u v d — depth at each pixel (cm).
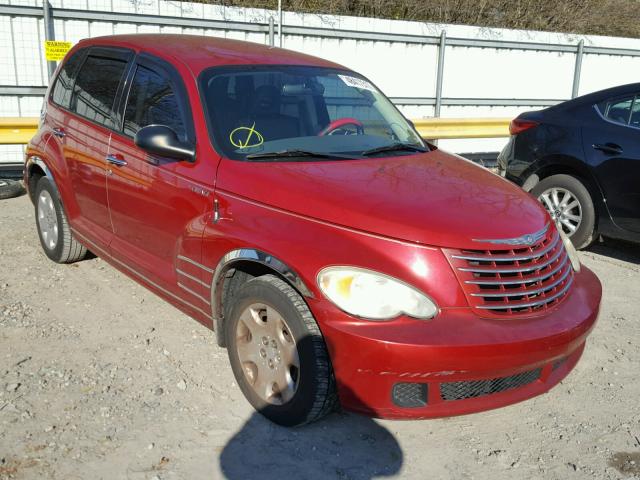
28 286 499
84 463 297
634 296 543
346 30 1040
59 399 346
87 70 504
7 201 758
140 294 493
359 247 300
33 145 548
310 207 318
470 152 1195
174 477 292
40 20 859
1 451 301
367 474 303
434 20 1466
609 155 602
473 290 300
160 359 396
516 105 1238
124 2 895
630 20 1702
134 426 327
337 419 345
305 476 298
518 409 365
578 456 324
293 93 420
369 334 283
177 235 382
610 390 388
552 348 304
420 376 285
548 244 336
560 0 1602
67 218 511
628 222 595
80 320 444
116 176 432
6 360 384
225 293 358
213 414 341
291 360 315
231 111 388
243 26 974
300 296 310
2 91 859
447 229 305
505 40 1178
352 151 396
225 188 351
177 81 403
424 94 1144
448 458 318
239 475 296
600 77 1311
